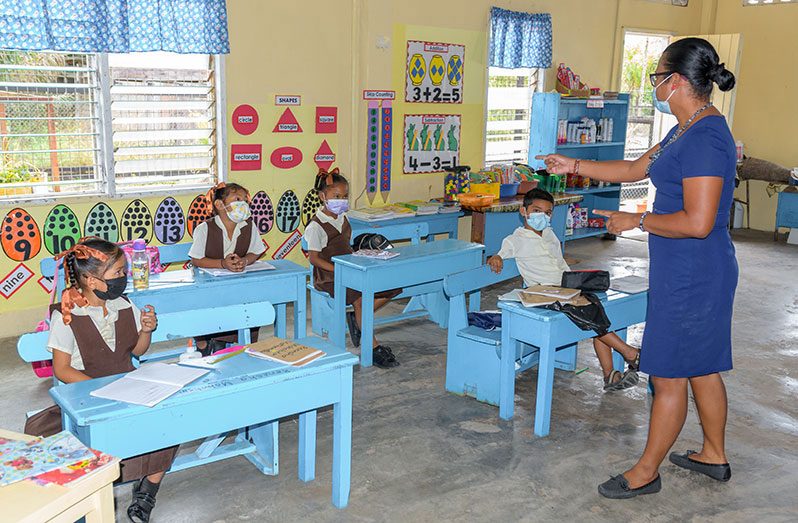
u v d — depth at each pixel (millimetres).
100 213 5047
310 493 2980
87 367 2645
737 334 5359
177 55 5281
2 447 1900
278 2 5641
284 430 3582
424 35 6672
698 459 3221
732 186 2727
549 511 2891
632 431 3641
